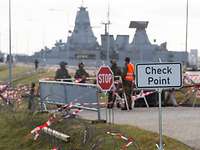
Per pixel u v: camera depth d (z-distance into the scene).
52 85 17.64
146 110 18.70
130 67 18.81
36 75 52.03
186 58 69.19
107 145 10.70
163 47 83.69
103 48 85.62
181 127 13.01
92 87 14.76
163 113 17.31
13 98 20.22
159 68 7.86
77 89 15.82
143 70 7.89
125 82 18.73
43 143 12.81
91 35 103.31
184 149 10.01
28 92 21.08
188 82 22.55
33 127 14.38
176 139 10.96
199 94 21.05
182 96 21.48
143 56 82.56
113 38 84.94
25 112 17.17
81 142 11.65
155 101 20.36
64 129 12.86
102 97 18.92
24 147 13.19
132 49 83.44
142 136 11.19
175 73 7.84
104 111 18.14
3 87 21.86
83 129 12.24
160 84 7.88
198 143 10.60
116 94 18.84
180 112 17.69
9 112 17.80
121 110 18.64
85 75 21.98
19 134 14.31
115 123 13.90
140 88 7.91
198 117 15.62
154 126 13.30
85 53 95.94
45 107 17.64
